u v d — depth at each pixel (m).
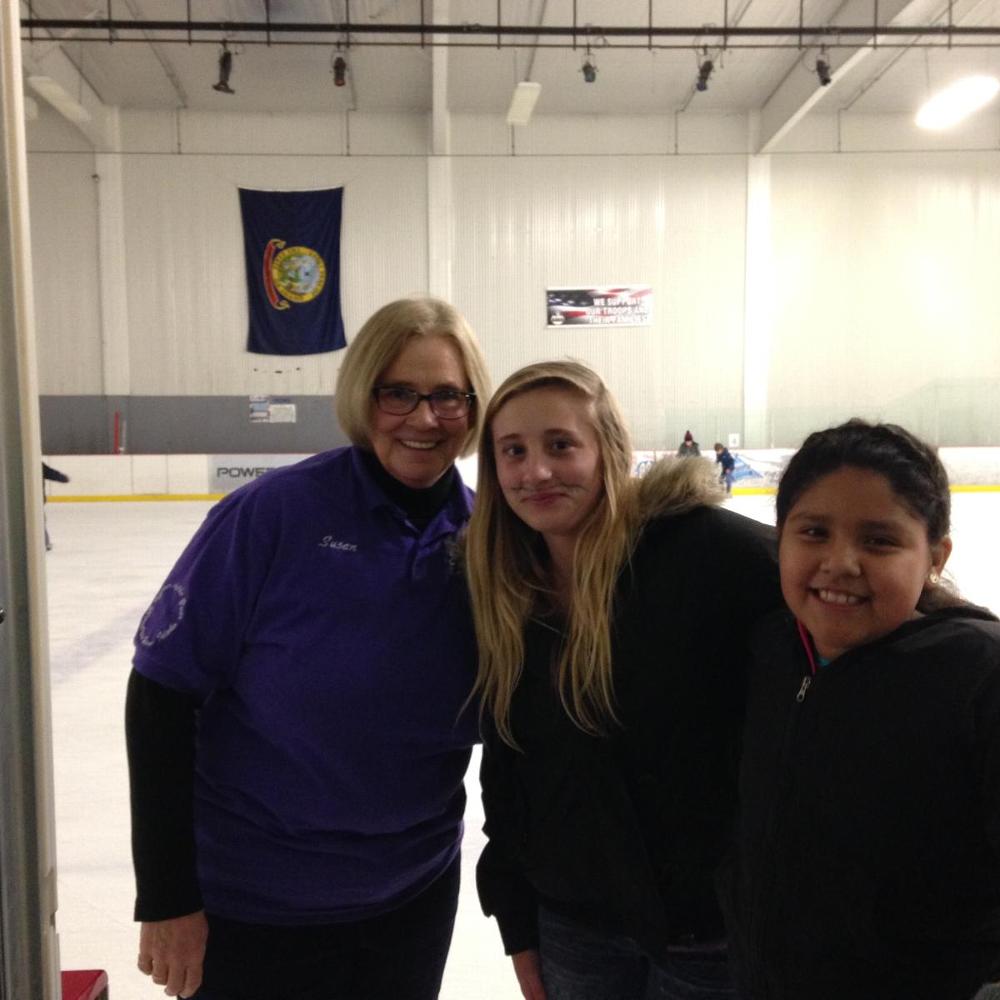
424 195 15.79
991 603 6.69
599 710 1.28
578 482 1.26
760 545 1.27
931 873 0.92
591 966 1.41
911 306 16.28
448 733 1.39
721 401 16.28
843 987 0.98
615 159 15.95
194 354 15.70
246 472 14.93
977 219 16.22
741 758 1.18
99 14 12.04
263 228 15.58
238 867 1.37
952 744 0.89
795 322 16.23
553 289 16.02
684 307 16.16
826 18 12.77
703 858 1.31
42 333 15.49
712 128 15.96
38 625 0.80
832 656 1.02
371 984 1.46
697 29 11.60
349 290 15.84
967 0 12.03
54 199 15.34
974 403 16.33
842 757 0.97
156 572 8.38
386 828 1.38
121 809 3.40
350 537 1.31
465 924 2.67
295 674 1.28
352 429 1.38
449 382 1.35
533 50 13.48
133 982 2.33
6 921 0.79
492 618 1.33
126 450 15.58
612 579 1.25
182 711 1.29
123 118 15.35
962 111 11.38
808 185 16.08
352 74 14.15
